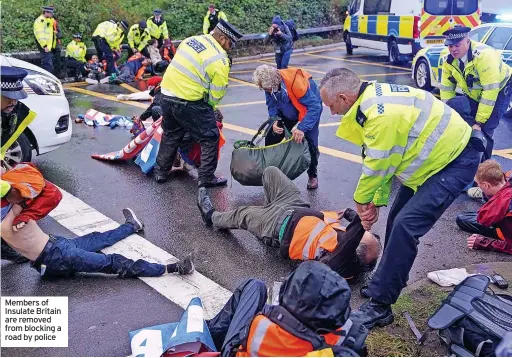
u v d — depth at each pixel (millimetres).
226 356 2920
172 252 4949
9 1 15562
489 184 5027
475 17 14555
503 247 4914
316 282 2727
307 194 6297
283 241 4492
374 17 16609
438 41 14711
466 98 6230
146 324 3930
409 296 4219
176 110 6020
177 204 6000
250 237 5238
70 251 4371
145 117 8000
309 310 2693
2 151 4199
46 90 6566
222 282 4480
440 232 5371
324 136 8672
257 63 16875
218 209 5875
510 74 6074
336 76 3594
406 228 3664
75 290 4316
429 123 3617
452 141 3664
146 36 14773
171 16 18188
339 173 6980
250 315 3199
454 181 3689
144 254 4879
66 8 15945
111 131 8820
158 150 6629
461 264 4777
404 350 3605
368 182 3654
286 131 6051
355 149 7992
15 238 4168
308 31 20734
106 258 4453
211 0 19172
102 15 16422
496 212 4711
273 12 20188
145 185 6535
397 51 15750
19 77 4027
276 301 3482
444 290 4297
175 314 4047
